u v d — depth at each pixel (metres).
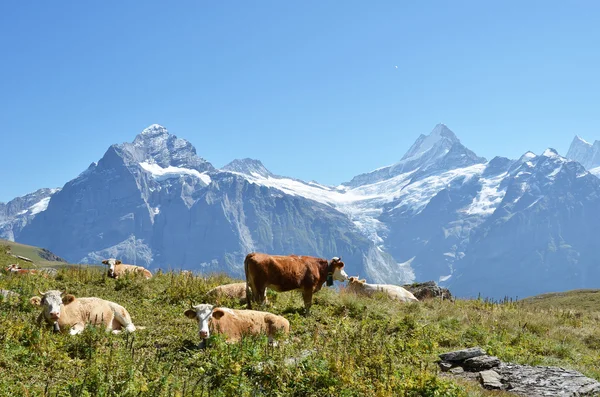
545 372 15.03
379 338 17.00
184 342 14.98
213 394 11.37
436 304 25.09
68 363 12.95
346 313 20.78
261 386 12.01
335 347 14.36
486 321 22.50
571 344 21.06
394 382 12.20
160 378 11.55
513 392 13.70
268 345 14.57
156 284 23.53
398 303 24.30
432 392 12.09
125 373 11.69
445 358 16.12
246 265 19.98
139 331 16.09
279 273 19.88
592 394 13.70
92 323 15.80
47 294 15.34
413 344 17.08
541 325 23.59
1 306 17.39
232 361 12.73
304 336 16.69
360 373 12.59
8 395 10.72
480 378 14.61
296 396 11.84
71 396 10.57
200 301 21.02
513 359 17.33
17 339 13.91
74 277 24.94
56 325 15.20
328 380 12.02
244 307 19.97
